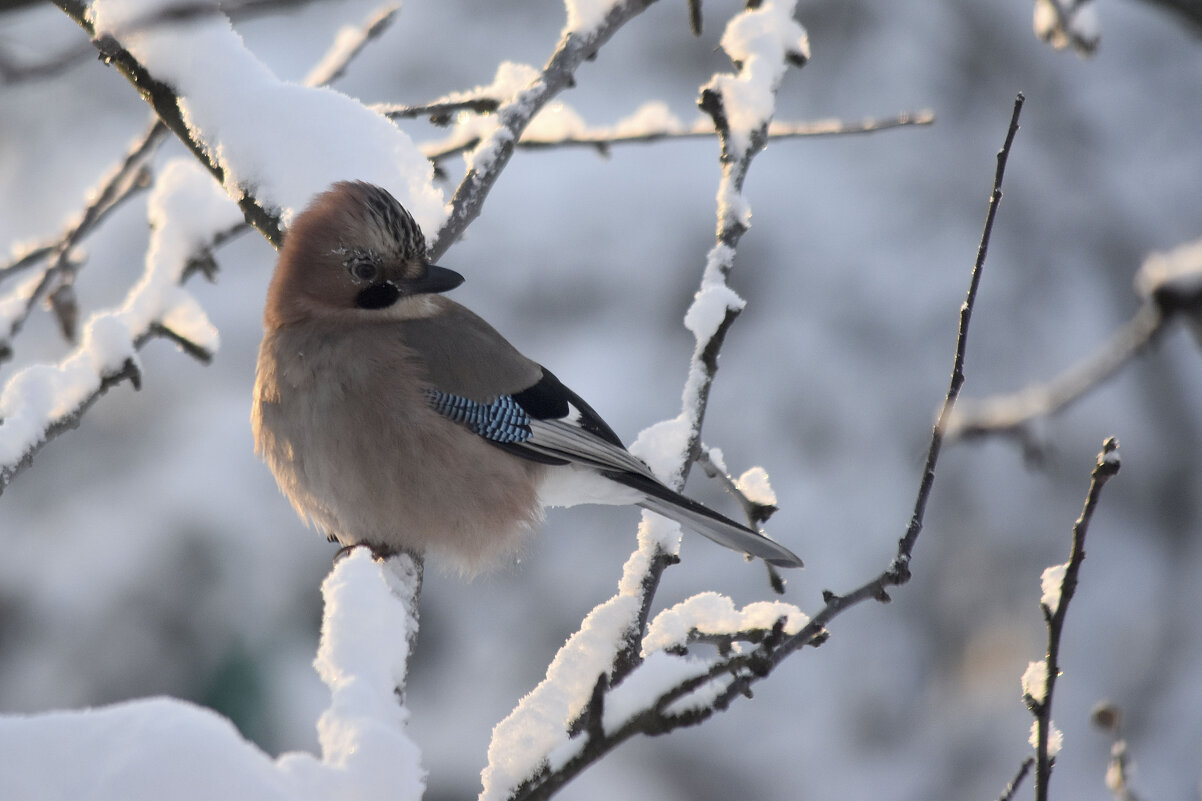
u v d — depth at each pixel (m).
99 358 5.77
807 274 12.91
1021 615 12.36
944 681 12.27
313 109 6.23
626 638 4.57
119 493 11.34
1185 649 12.43
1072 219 13.79
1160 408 12.86
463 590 11.77
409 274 6.14
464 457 6.14
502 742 4.25
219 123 6.14
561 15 14.09
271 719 10.88
